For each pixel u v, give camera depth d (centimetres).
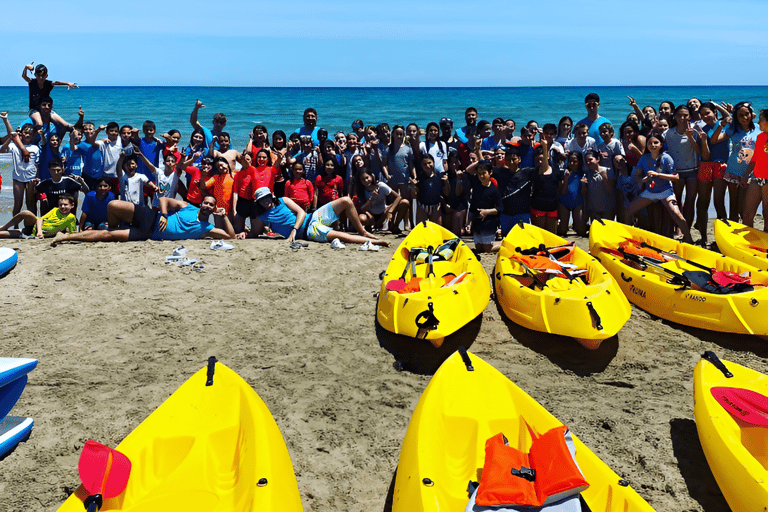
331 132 3778
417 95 8425
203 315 712
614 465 446
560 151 982
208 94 8900
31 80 1041
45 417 502
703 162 945
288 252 938
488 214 912
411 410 523
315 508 407
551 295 617
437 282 695
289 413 518
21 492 415
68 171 1035
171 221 987
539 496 350
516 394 445
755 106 5903
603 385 565
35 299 739
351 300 761
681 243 805
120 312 712
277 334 668
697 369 474
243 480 377
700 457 455
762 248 809
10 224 988
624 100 6838
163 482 410
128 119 4484
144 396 538
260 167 997
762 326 604
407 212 1088
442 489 374
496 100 6950
